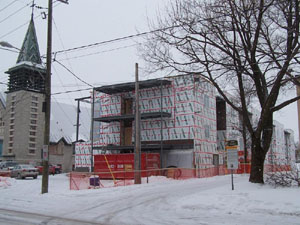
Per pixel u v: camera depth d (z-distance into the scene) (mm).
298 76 16703
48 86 18812
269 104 16703
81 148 38594
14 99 52219
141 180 24219
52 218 10719
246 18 15531
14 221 10148
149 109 33906
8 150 51562
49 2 19219
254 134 18047
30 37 45719
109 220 10289
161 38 17016
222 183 23016
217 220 10117
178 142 32031
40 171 43688
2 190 21547
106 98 37031
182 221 10031
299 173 20375
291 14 14836
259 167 17953
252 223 9523
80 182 21641
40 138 52812
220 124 40844
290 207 11312
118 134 35562
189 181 25062
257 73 17516
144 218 10625
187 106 32094
